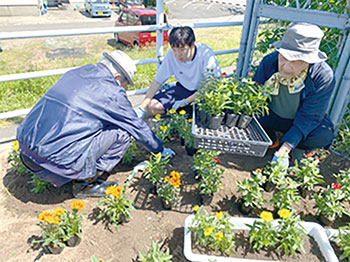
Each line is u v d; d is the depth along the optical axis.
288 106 2.65
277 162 2.24
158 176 2.33
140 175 2.63
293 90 2.41
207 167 2.26
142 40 10.62
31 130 2.03
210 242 1.93
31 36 2.83
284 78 2.39
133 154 2.76
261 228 1.94
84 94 2.12
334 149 3.25
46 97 2.12
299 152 2.89
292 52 2.04
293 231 1.85
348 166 2.96
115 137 2.28
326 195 2.19
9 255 1.89
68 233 1.91
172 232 2.08
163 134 2.95
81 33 3.04
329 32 2.89
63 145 2.02
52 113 2.04
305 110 2.46
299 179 2.49
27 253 1.91
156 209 2.28
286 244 1.85
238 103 2.26
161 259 1.70
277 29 3.43
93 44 11.67
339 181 2.39
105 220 2.16
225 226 1.88
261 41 3.60
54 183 2.24
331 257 1.80
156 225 2.13
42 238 2.00
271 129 3.08
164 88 3.93
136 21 10.65
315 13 2.90
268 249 1.93
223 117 2.29
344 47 2.76
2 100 4.46
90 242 2.00
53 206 2.28
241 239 1.99
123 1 19.94
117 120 2.31
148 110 3.29
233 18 22.19
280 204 2.11
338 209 2.13
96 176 2.37
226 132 2.25
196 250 1.88
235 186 2.50
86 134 2.12
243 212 2.23
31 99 4.60
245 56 3.79
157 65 3.87
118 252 1.93
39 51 9.79
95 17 19.70
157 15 3.56
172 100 3.28
